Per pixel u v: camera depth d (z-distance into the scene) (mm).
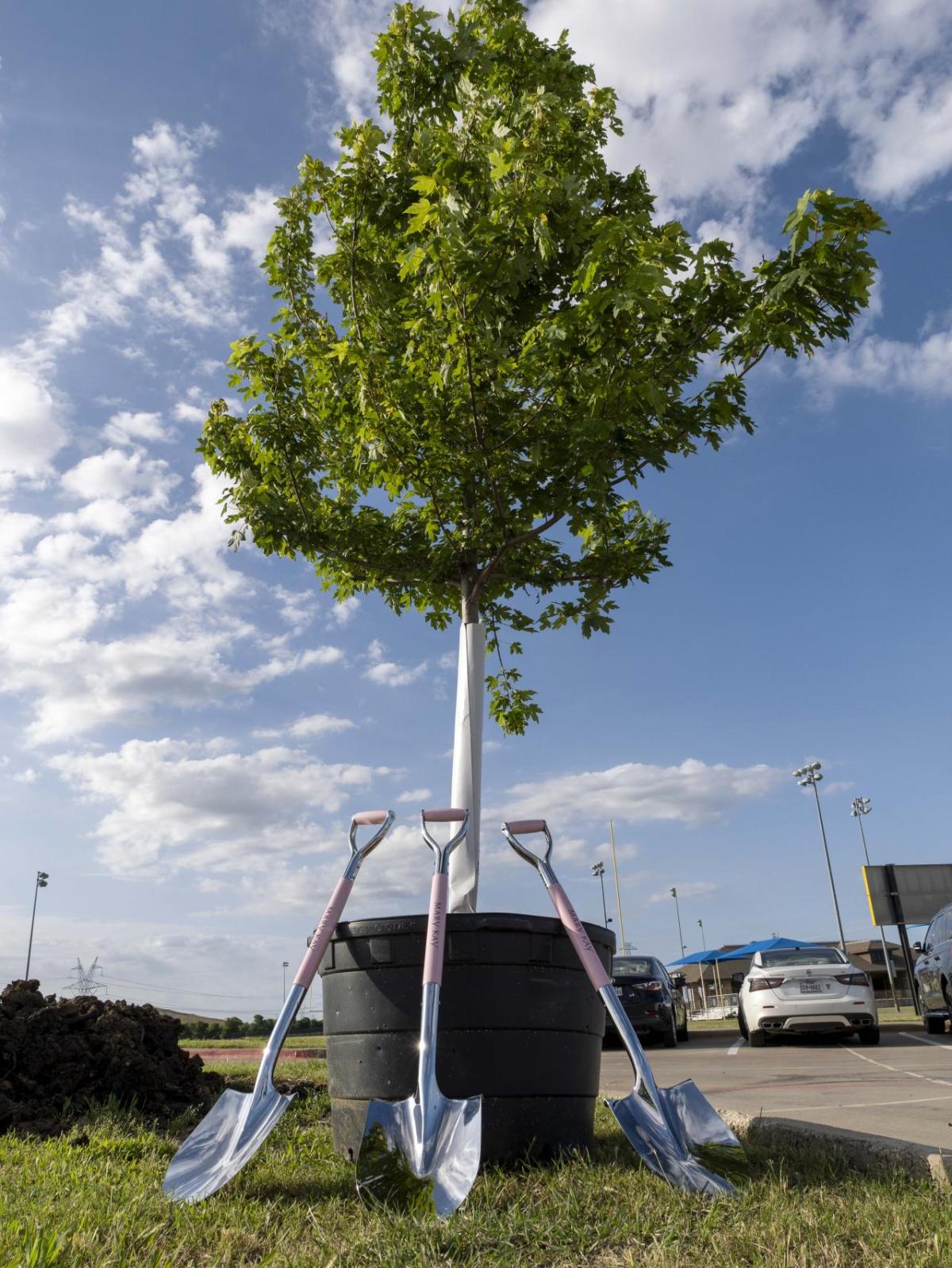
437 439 4562
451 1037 3186
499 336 4590
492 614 6129
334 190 4855
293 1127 4223
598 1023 3541
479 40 5051
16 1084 4531
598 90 5340
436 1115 2838
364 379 4547
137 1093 4848
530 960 3285
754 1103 5441
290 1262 2051
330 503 5371
